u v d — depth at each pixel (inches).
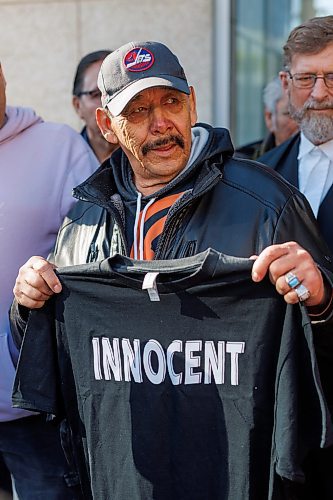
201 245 93.5
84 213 105.2
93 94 157.8
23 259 120.3
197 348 90.5
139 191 99.4
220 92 202.4
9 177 121.3
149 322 92.2
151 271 89.4
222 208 94.4
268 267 84.6
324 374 95.5
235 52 205.6
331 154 124.3
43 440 124.6
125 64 93.8
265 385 88.6
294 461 84.7
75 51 203.2
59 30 203.2
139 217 97.3
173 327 91.2
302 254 84.4
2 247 119.3
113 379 95.0
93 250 101.0
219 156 96.7
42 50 204.2
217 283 88.0
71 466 106.0
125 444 94.7
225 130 99.3
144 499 93.8
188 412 91.4
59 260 103.7
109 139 102.3
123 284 91.9
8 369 119.4
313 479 103.3
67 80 204.5
